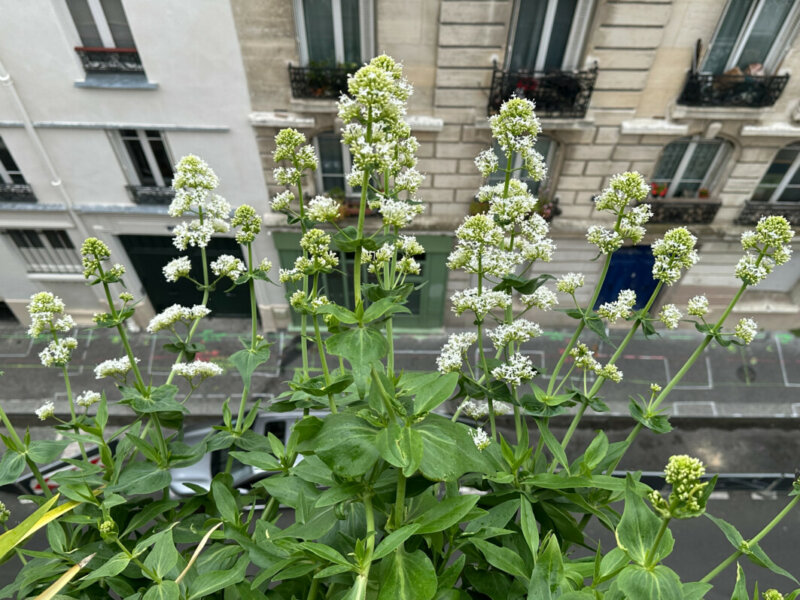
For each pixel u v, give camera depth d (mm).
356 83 1810
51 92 8719
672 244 2355
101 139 9438
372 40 8500
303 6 8180
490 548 1921
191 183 2867
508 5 7906
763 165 9883
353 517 2211
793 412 11125
